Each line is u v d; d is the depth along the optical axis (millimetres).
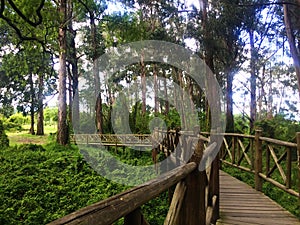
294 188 5859
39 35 9750
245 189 5809
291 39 11734
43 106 28594
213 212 3801
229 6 11516
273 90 27516
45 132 34156
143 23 15203
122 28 14742
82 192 6684
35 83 25844
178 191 2420
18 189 6551
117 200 1265
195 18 13648
